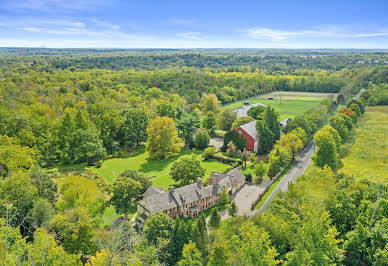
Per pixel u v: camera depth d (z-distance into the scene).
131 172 78.31
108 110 138.88
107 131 121.12
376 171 83.06
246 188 86.25
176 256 53.34
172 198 69.62
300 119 123.19
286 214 58.78
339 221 57.38
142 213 67.69
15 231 44.69
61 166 100.88
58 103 148.88
